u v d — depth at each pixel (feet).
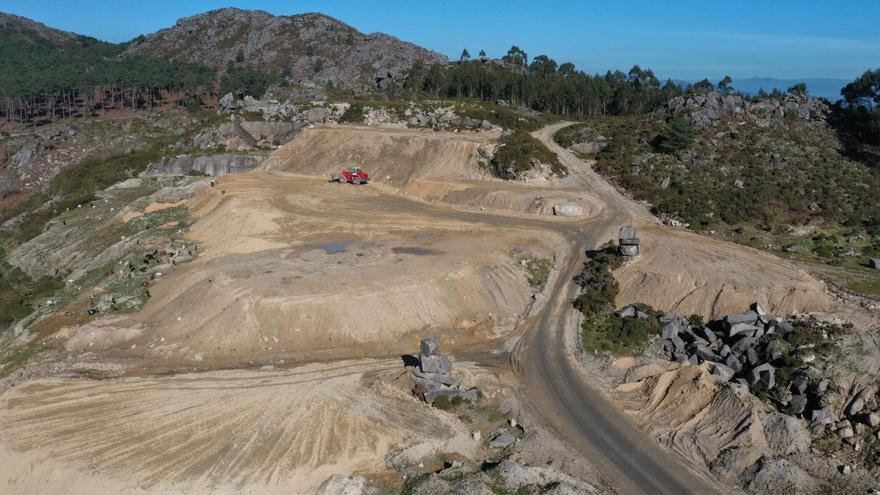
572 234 192.34
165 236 203.82
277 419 109.19
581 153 273.13
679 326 140.26
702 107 281.74
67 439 104.68
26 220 262.67
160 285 162.09
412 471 97.25
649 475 96.73
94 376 126.82
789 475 92.68
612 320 145.79
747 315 135.03
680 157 246.68
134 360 132.77
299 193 236.84
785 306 140.15
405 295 147.33
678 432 106.52
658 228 195.72
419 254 171.22
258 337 136.56
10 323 168.04
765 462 95.14
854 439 100.73
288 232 194.39
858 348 119.65
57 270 205.57
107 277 178.40
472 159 251.19
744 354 125.59
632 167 246.06
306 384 120.67
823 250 179.01
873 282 154.71
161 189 259.39
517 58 575.79
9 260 225.15
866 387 108.37
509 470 95.30
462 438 106.01
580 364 130.52
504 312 152.56
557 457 101.19
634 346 136.56
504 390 120.78
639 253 171.63
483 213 215.92
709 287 149.79
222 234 197.88
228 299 144.25
